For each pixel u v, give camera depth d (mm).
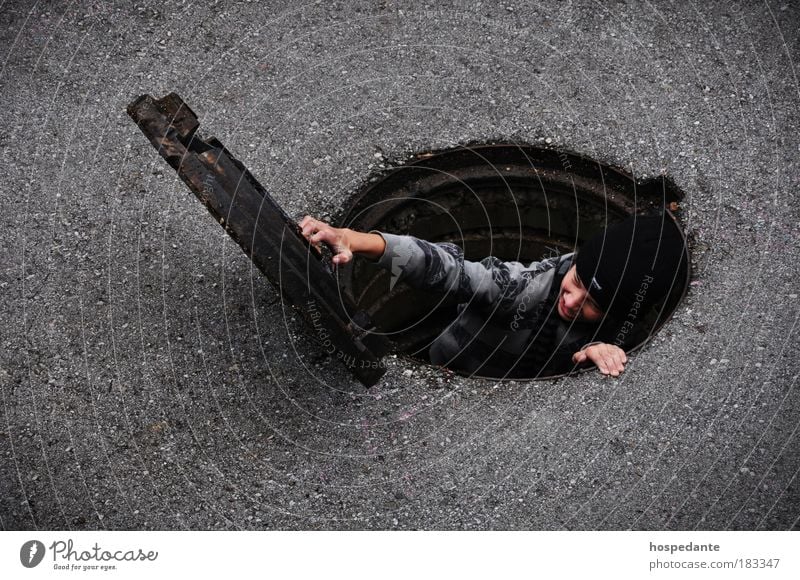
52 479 2520
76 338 2775
